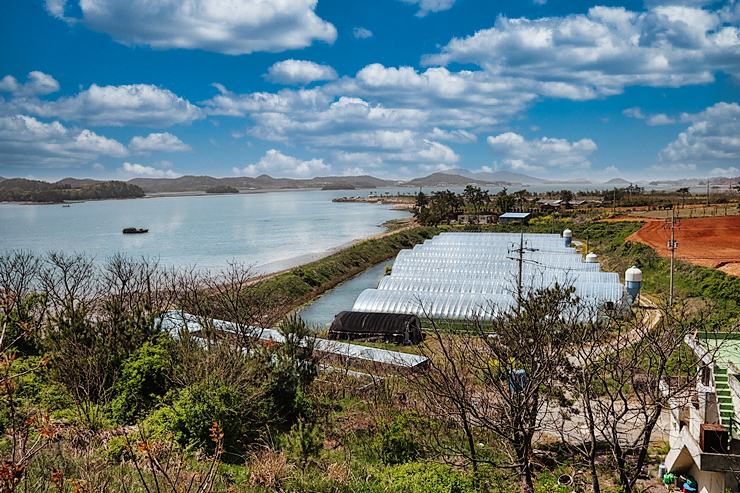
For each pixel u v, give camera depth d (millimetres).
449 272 66938
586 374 14750
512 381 16016
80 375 20688
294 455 18188
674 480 18922
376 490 16438
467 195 189750
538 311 18062
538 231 115188
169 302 37125
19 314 25734
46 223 183750
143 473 14719
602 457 20750
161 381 21797
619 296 49406
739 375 16531
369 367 31500
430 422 21656
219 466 16297
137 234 141250
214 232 147375
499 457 19828
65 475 13305
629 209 150625
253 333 33875
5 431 16469
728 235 84625
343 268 82750
